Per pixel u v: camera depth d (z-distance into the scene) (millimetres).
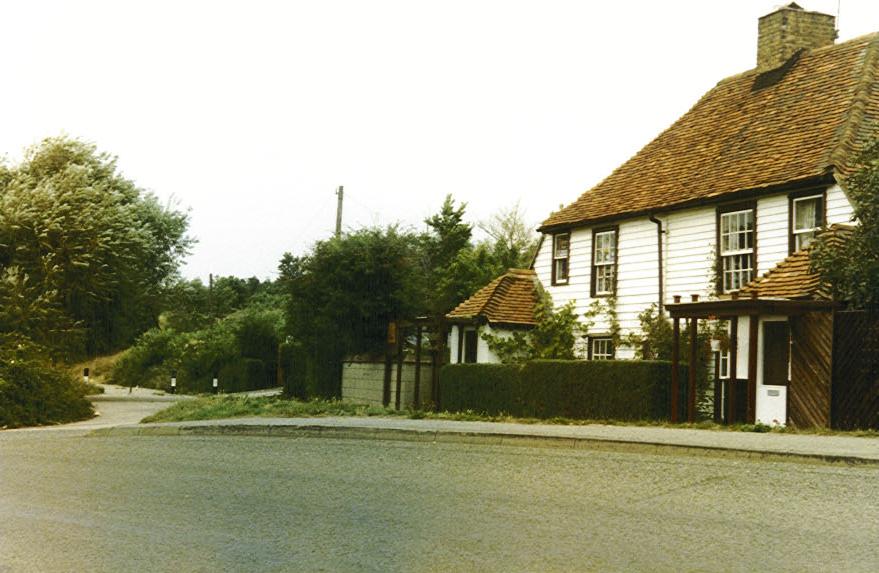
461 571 6258
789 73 24781
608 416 19188
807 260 18094
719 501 8406
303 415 19281
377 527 7746
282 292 29125
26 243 31734
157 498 9523
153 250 40969
